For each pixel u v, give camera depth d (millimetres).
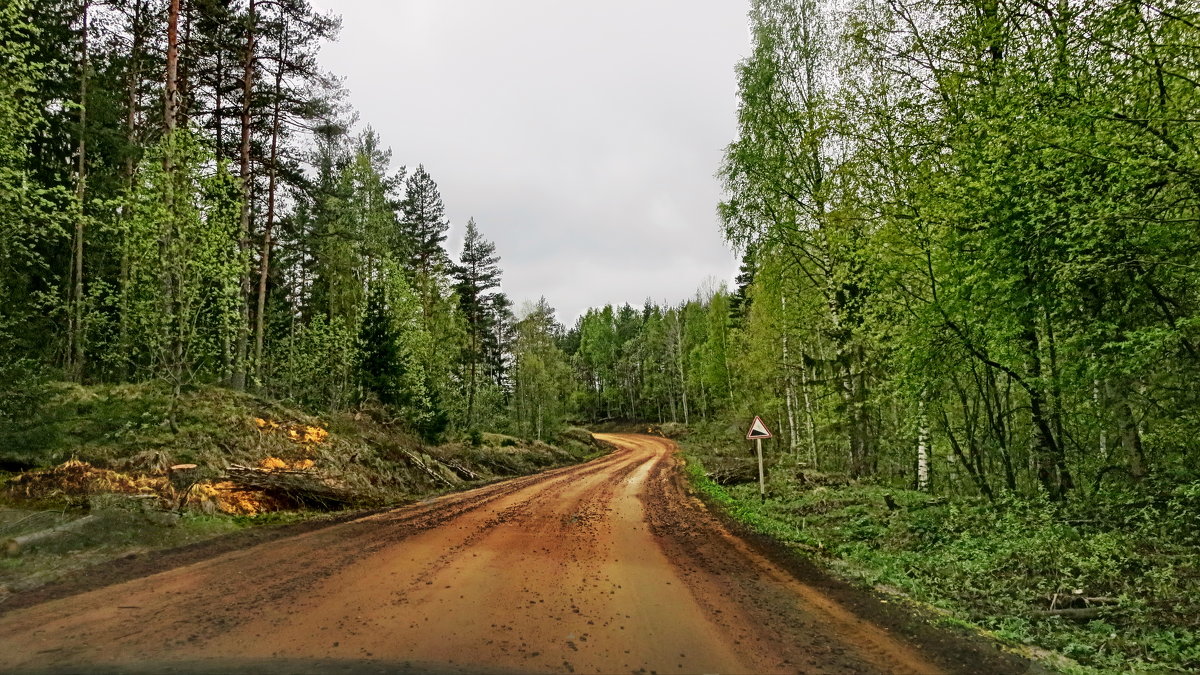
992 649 5027
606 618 5641
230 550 8562
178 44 17500
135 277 15641
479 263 48031
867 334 12617
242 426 16156
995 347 9977
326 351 24859
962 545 9242
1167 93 7531
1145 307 9195
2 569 7000
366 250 29906
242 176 20328
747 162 17703
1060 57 8250
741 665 4516
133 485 11258
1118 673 4684
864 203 12711
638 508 14930
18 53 10664
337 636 4930
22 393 11438
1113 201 7453
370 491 16562
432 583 6812
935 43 11508
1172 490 8617
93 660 4309
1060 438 11523
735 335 39750
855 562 8625
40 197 11367
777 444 34812
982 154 9242
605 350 91625
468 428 39719
